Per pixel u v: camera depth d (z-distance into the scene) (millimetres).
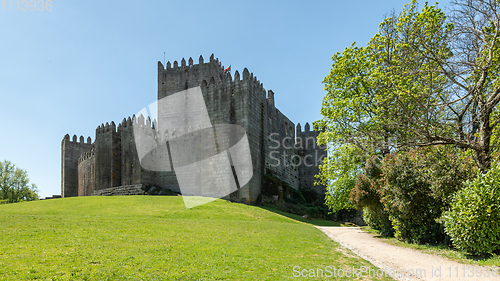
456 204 13539
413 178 17719
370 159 23953
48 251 11945
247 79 46812
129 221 22266
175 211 30891
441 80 18344
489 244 12469
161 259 11523
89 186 66438
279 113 59688
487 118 16062
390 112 19391
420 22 24297
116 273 9602
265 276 9922
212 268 10625
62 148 84750
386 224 22719
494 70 18688
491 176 13086
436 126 16141
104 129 58312
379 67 24438
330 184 35250
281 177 56125
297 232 22125
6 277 8742
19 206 32188
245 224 24938
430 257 13602
